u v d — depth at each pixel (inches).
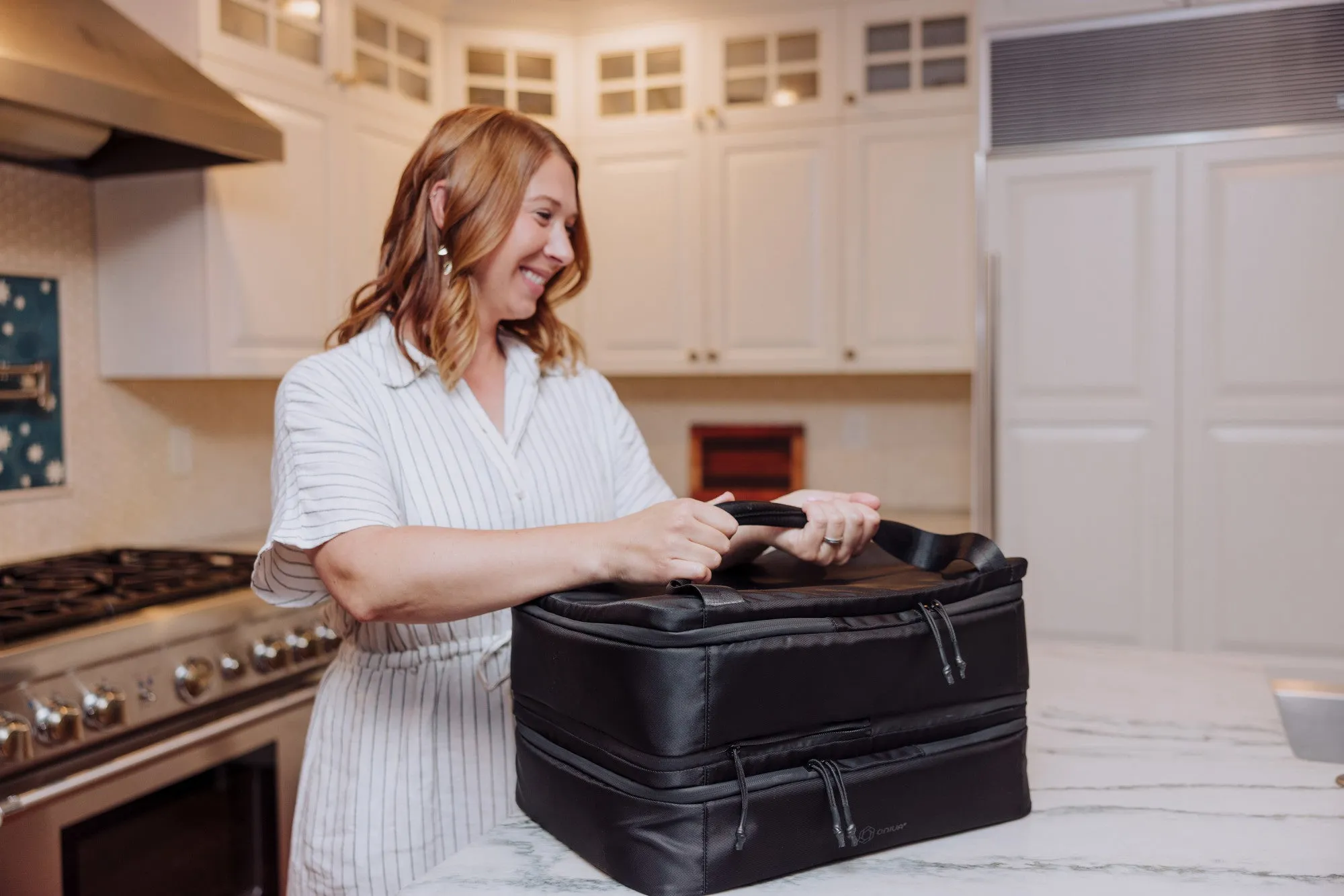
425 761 40.8
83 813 59.5
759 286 116.4
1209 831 29.3
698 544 28.4
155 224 84.4
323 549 34.9
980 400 99.4
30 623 58.7
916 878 26.3
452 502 41.0
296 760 75.4
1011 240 99.0
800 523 31.7
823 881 26.2
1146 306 95.4
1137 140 94.9
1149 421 96.0
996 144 99.0
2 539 80.4
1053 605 99.5
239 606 70.8
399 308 41.7
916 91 110.2
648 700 24.8
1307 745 44.1
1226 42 92.1
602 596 29.0
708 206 117.3
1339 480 91.2
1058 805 31.3
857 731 27.0
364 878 40.6
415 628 40.8
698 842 24.9
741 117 115.4
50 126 71.8
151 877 64.3
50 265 83.3
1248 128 92.0
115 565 80.9
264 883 72.8
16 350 81.2
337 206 95.3
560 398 46.5
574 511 44.4
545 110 121.0
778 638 25.5
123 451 90.8
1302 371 91.7
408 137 106.5
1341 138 89.6
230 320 84.8
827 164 113.3
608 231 120.8
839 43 112.0
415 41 110.3
